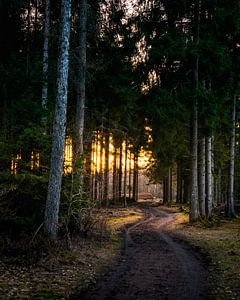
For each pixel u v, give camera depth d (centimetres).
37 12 2555
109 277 1196
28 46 2314
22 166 1619
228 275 1218
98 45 2272
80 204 1734
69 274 1188
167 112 2606
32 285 1034
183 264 1424
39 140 1592
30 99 1797
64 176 1691
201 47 2442
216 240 1975
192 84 2622
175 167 5247
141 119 3166
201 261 1495
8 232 1483
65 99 1484
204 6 2562
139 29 2550
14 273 1130
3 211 1466
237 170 4134
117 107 2973
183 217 3503
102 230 2030
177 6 2595
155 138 3312
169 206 5203
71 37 2166
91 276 1193
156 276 1216
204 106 2550
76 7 2189
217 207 3981
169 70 2714
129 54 2503
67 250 1473
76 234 1828
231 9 2458
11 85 2042
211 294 1014
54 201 1467
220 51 2442
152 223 3122
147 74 2686
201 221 2639
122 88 2491
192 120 2714
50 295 954
